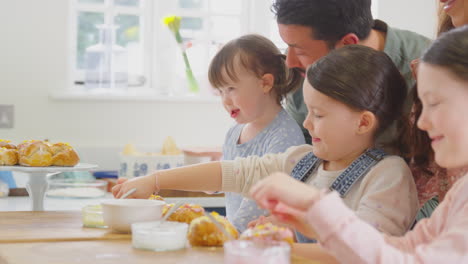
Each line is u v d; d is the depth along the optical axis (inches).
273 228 40.2
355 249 29.9
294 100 70.4
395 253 30.2
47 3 111.0
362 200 46.9
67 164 66.1
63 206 79.8
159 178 53.6
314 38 58.1
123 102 115.0
